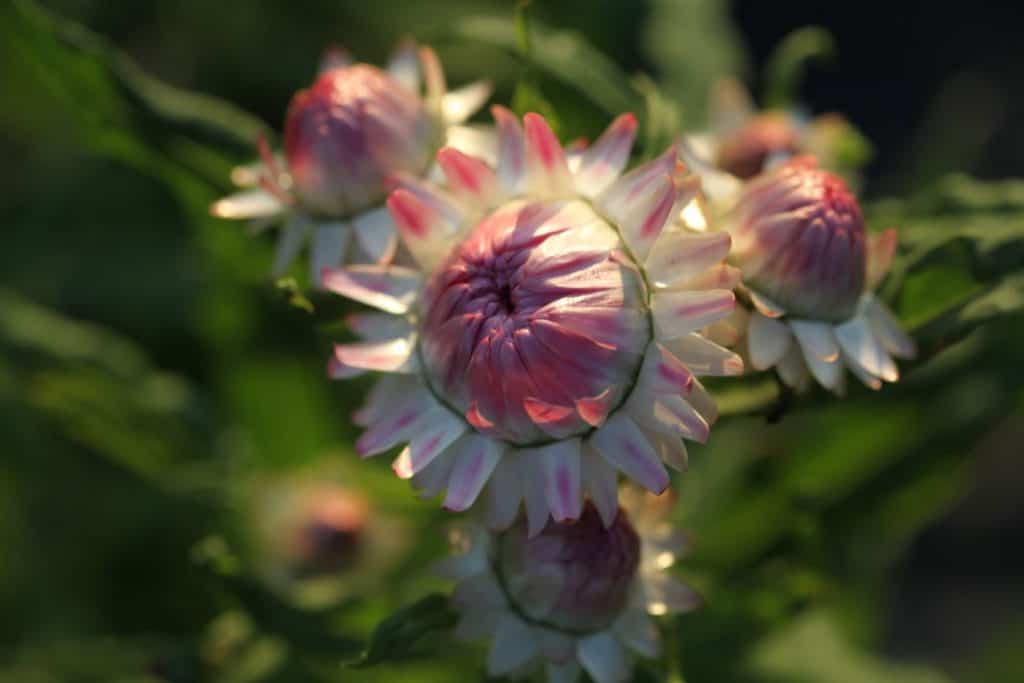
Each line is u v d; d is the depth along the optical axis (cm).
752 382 28
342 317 29
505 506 27
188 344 44
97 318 45
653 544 29
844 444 35
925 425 34
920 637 57
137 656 36
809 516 33
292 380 36
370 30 50
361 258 30
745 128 34
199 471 35
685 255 27
